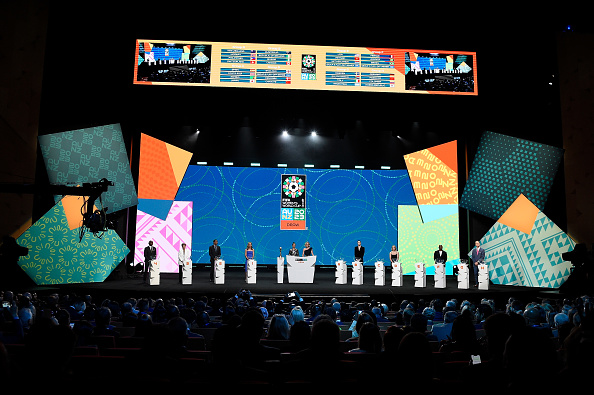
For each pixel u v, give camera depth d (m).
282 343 5.14
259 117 18.02
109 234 16.36
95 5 15.50
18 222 14.77
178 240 18.75
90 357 3.84
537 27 16.17
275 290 13.77
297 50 15.60
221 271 14.99
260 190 19.61
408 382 2.56
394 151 19.84
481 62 16.11
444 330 6.41
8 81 15.17
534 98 16.50
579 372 2.21
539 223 16.83
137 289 13.38
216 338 3.42
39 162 15.30
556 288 16.05
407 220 19.58
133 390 3.23
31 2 15.48
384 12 15.82
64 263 15.30
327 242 19.66
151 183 18.38
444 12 15.91
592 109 16.50
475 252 15.94
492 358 3.03
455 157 19.17
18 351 4.27
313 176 19.81
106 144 16.70
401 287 15.21
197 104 16.80
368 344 3.94
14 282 13.16
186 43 15.48
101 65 15.61
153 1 15.51
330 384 3.22
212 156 19.41
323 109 17.30
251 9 15.62
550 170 16.72
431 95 15.88
